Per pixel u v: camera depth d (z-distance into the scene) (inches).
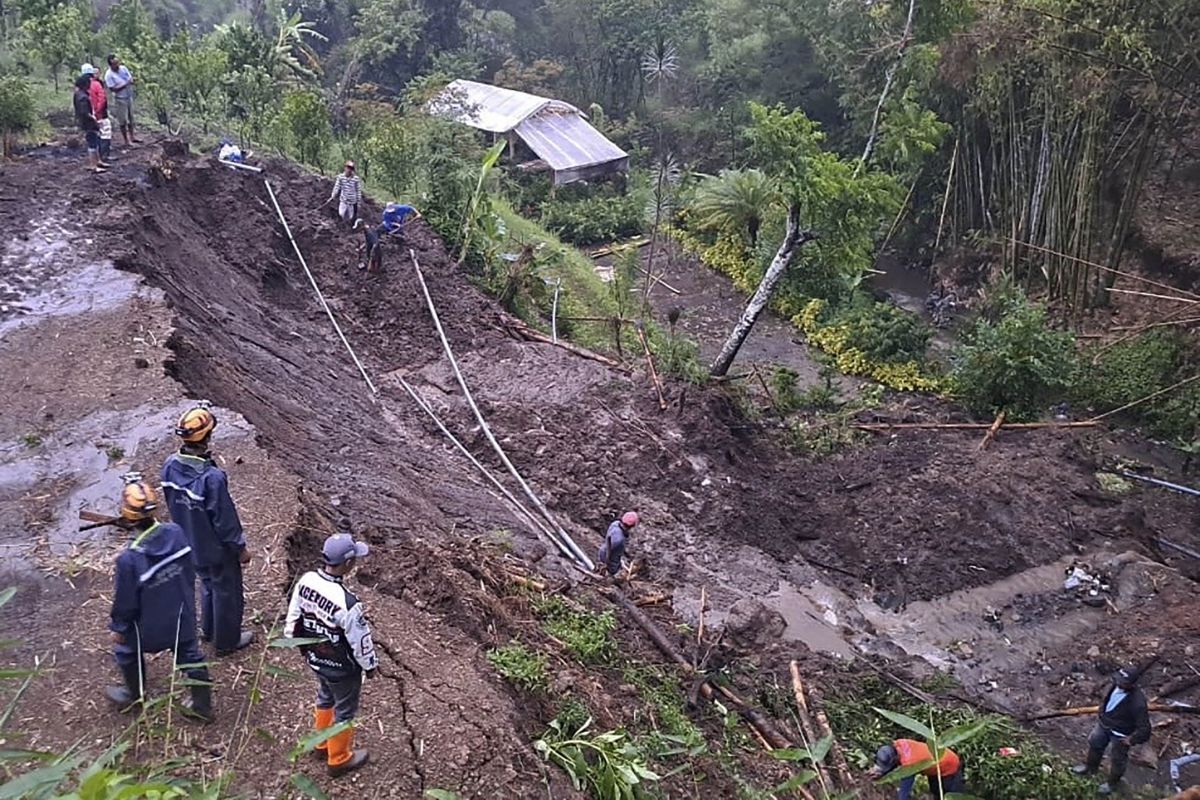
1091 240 836.6
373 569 322.3
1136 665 410.0
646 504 542.3
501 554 398.3
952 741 183.6
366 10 1509.6
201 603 261.3
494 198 1084.5
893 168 956.0
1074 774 391.9
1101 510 593.6
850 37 1024.9
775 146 654.5
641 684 336.5
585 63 1625.2
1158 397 743.7
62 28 882.8
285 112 888.3
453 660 280.4
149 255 525.7
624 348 755.4
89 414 370.3
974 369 734.5
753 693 381.4
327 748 224.5
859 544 554.3
